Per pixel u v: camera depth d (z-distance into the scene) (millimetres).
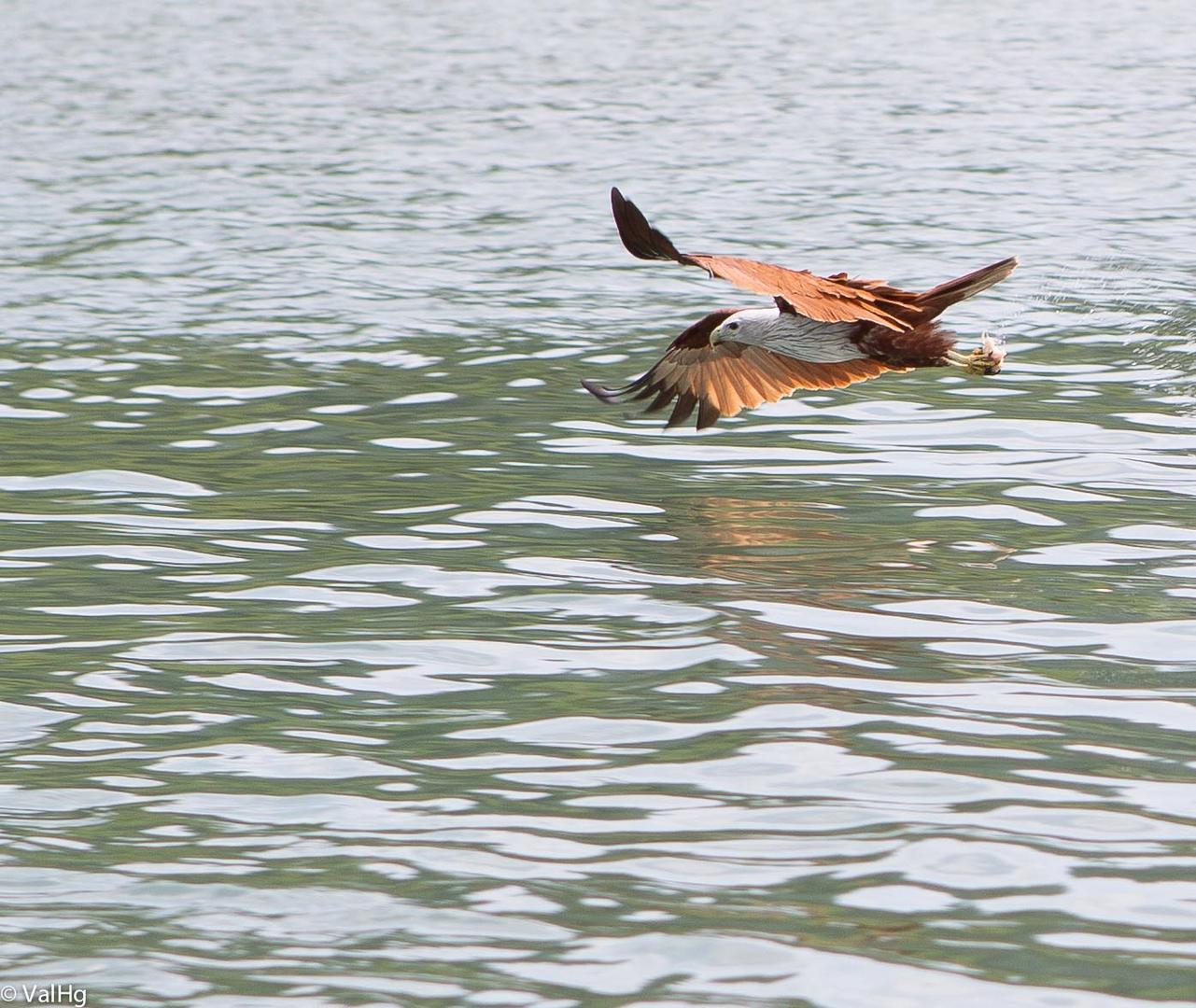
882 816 8898
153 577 13109
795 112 42062
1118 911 7922
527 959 7586
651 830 8805
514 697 10633
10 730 10195
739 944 7691
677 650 11391
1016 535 13875
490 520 14531
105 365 20406
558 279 25141
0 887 8273
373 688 10820
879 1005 7195
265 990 7363
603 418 18062
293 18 65750
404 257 26797
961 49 54469
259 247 27453
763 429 17547
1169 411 17922
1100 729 9969
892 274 24234
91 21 64625
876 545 13680
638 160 35656
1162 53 52531
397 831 8836
